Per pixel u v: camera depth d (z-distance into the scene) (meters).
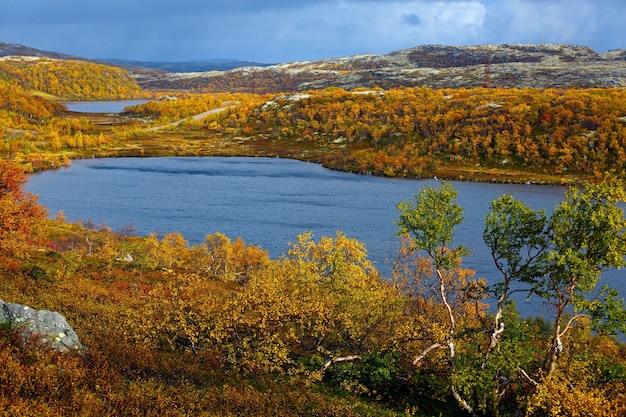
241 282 60.41
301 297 26.38
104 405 14.22
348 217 133.62
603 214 20.95
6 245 40.03
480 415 23.11
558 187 187.12
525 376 22.78
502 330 24.08
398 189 177.12
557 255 21.39
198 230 118.75
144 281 46.28
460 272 39.53
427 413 22.70
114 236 95.06
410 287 40.84
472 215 135.00
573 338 24.66
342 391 22.73
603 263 21.73
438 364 25.42
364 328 27.09
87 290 35.81
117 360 19.17
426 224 24.55
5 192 42.47
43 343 17.03
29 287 32.72
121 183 177.38
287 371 23.61
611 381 21.86
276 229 120.75
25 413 12.02
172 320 24.30
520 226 23.94
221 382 20.23
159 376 18.69
